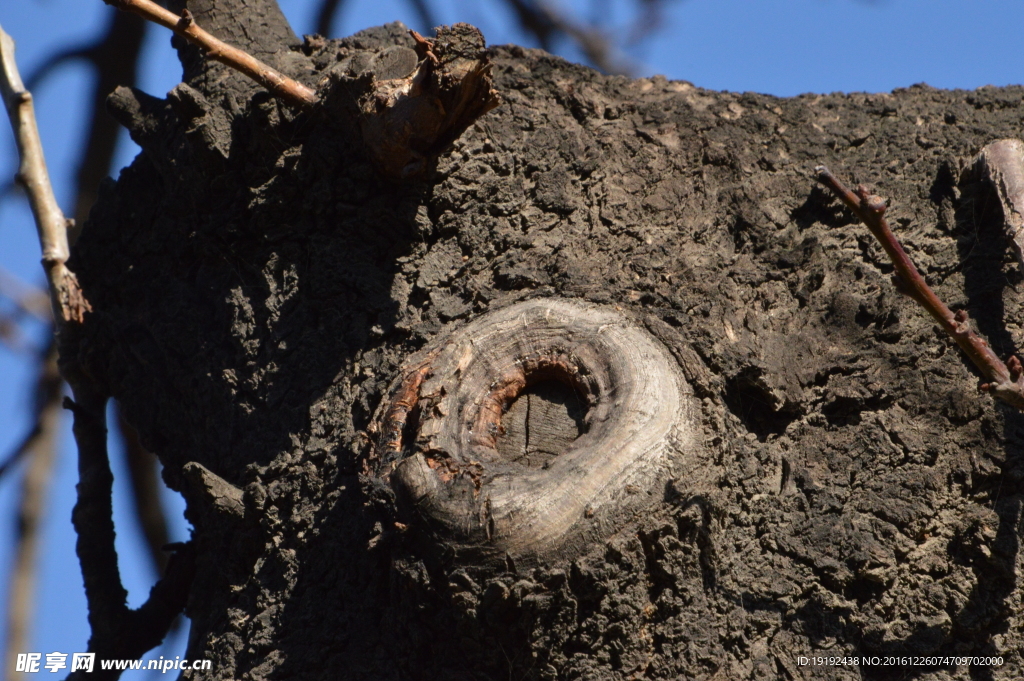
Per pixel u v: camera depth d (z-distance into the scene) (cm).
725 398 203
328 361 207
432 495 199
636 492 199
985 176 208
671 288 205
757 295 206
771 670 199
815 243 207
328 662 202
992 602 200
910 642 200
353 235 208
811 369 204
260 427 207
